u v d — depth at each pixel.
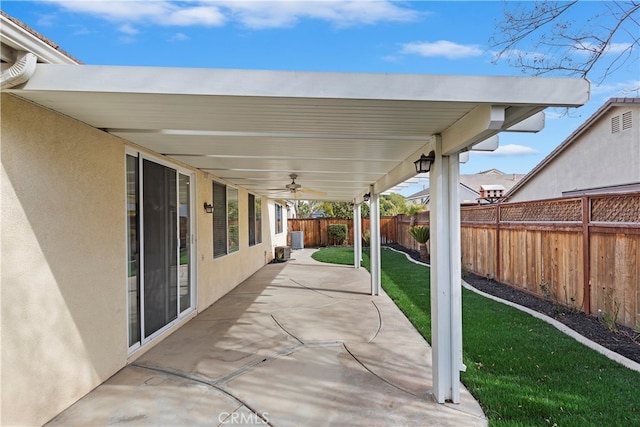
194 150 5.02
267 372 4.18
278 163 6.05
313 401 3.53
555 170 13.26
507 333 5.15
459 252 3.68
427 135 3.88
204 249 7.17
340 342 5.20
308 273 11.79
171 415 3.27
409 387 3.82
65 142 3.37
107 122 3.55
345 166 6.27
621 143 10.21
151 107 2.99
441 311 3.62
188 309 6.53
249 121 3.38
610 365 4.04
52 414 3.21
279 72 2.55
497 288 8.27
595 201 5.67
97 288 3.85
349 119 3.26
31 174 2.99
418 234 14.04
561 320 5.69
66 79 2.51
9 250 2.80
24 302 2.93
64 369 3.36
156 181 5.30
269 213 15.12
